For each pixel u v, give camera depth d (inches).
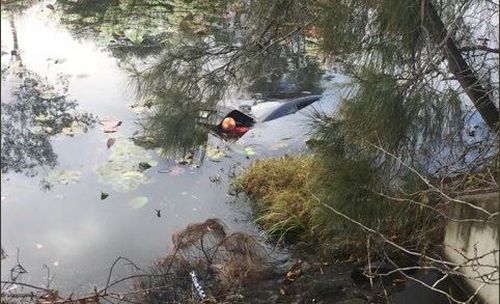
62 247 135.3
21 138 179.6
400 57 114.0
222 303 116.4
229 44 151.6
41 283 123.3
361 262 123.6
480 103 115.4
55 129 186.2
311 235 134.3
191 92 145.9
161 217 146.3
